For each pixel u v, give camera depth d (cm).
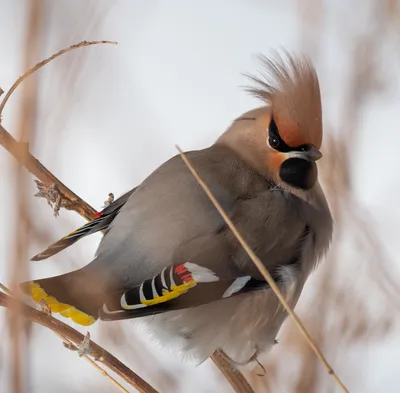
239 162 1017
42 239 983
